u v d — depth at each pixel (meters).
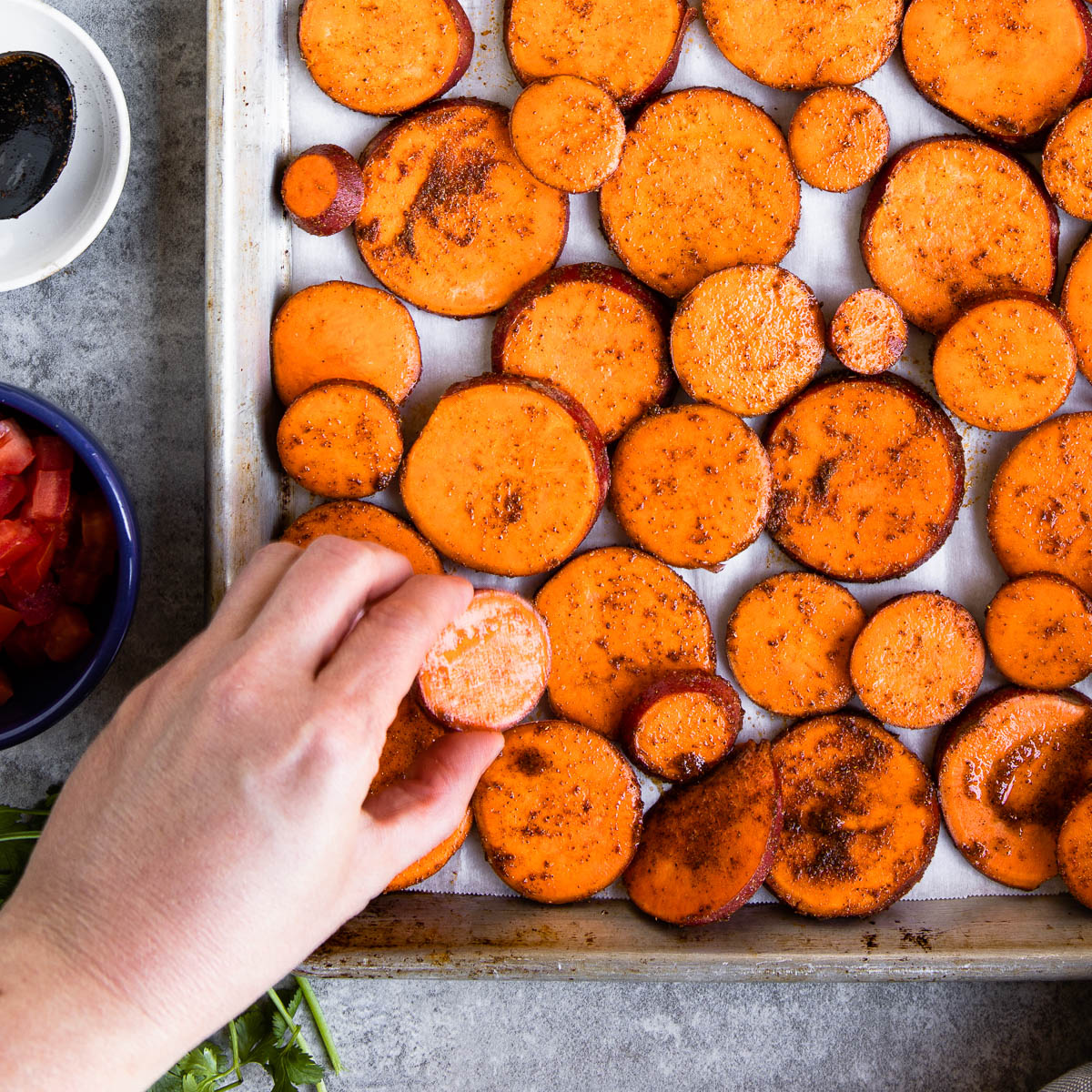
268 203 0.74
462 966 0.72
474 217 0.74
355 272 0.75
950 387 0.74
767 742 0.74
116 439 0.78
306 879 0.59
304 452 0.74
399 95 0.74
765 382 0.74
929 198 0.74
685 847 0.74
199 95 0.78
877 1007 0.78
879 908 0.74
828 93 0.73
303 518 0.74
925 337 0.76
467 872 0.75
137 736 0.59
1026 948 0.73
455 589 0.62
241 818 0.58
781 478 0.75
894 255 0.74
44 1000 0.57
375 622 0.61
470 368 0.76
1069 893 0.76
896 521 0.74
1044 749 0.75
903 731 0.76
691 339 0.73
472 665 0.71
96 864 0.58
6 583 0.73
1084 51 0.73
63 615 0.74
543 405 0.73
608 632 0.75
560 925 0.74
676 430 0.74
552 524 0.74
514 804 0.74
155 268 0.78
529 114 0.72
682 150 0.74
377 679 0.60
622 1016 0.78
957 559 0.76
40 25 0.75
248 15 0.73
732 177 0.74
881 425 0.74
